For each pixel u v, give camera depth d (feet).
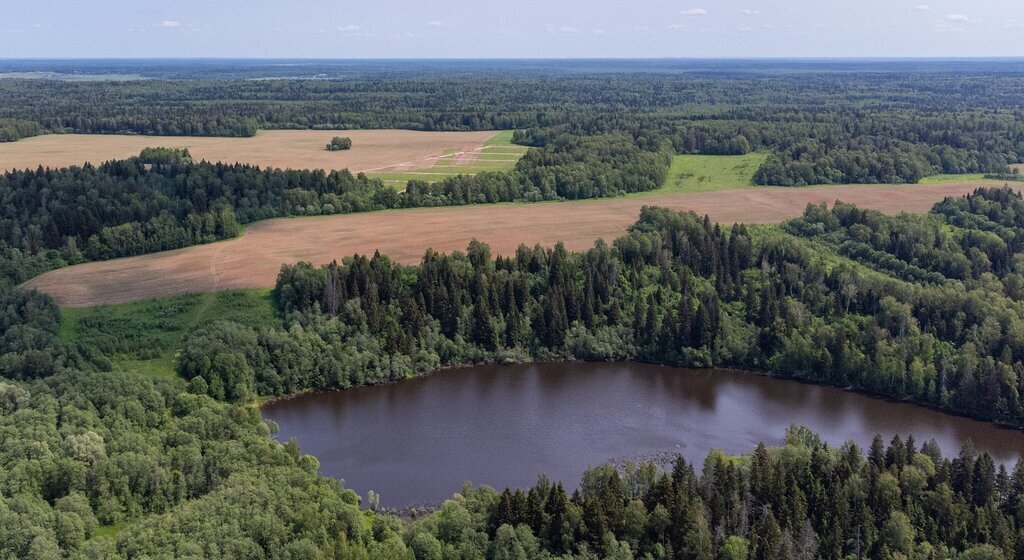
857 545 344.49
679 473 368.68
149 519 349.20
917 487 365.61
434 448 465.06
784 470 375.25
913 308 580.30
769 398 536.83
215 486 380.17
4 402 417.49
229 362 520.01
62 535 334.44
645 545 343.46
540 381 565.94
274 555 322.55
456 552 334.85
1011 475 406.82
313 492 369.50
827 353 557.33
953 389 517.96
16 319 539.29
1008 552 330.13
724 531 347.97
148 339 549.54
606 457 456.04
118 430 406.21
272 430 467.11
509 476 434.30
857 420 502.79
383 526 357.82
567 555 332.80
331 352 557.74
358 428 490.90
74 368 478.59
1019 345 521.65
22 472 356.79
